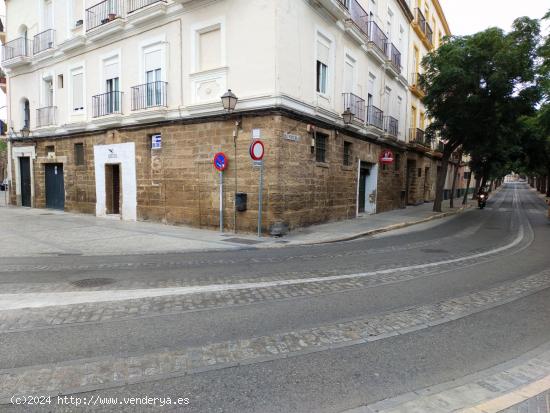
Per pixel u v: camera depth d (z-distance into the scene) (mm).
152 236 11008
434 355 3564
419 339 3932
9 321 4246
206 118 12234
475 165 29797
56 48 17469
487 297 5461
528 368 3336
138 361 3338
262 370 3211
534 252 9430
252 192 11375
